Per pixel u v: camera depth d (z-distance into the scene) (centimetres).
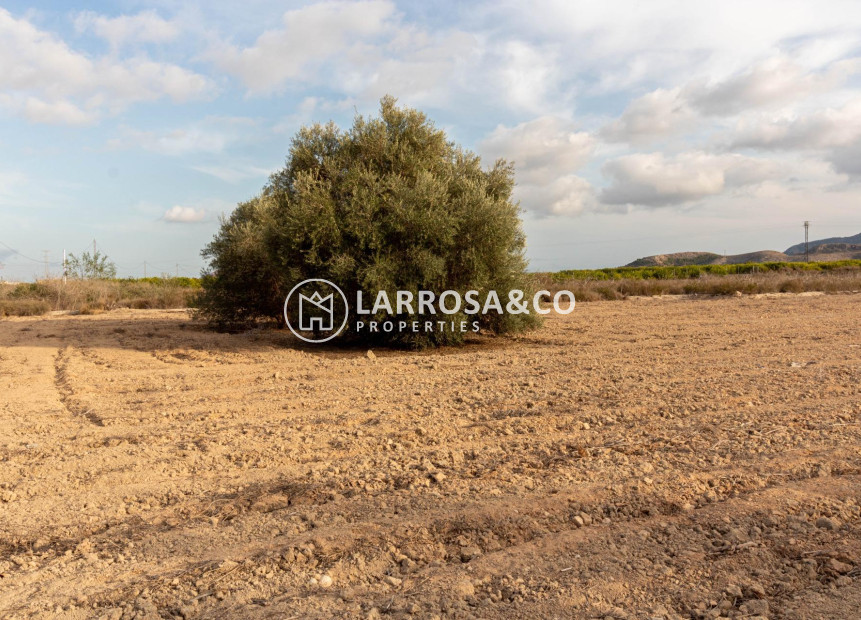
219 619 263
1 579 314
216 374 975
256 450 524
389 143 1384
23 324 1931
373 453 510
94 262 3459
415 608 264
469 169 1458
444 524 351
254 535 352
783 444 496
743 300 2467
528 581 287
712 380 788
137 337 1534
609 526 345
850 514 353
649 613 257
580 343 1301
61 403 767
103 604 282
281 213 1330
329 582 294
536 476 434
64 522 385
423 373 946
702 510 362
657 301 2606
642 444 512
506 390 768
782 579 285
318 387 834
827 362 909
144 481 456
